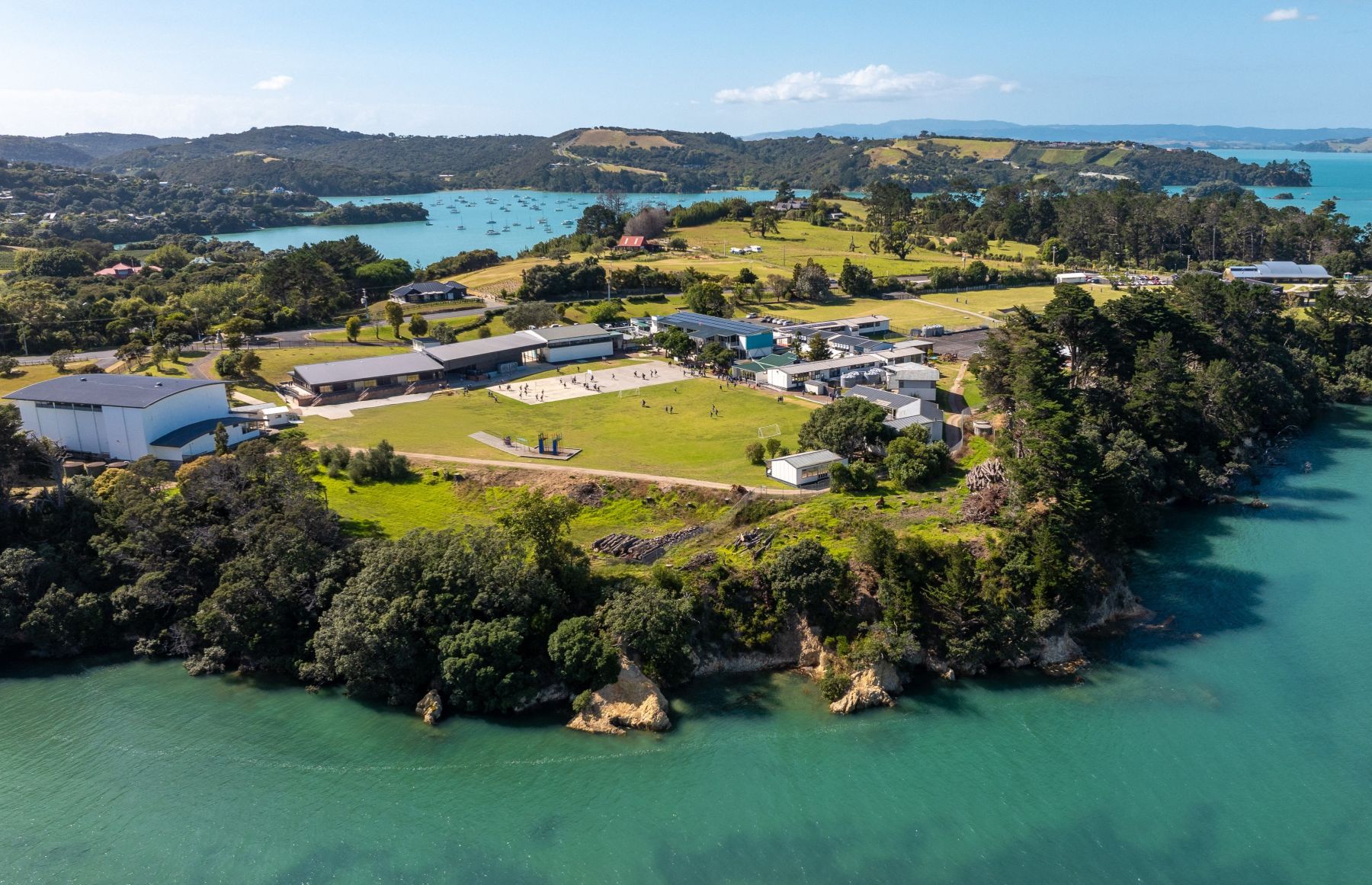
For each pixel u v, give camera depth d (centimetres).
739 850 6888
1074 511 10119
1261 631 9900
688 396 17425
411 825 7212
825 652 9244
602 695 8594
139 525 10400
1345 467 14900
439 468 13200
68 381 14538
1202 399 14812
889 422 14350
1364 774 7644
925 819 7194
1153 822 7131
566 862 6794
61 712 8762
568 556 9875
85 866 6819
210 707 8819
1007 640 9238
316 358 19975
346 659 8725
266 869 6781
